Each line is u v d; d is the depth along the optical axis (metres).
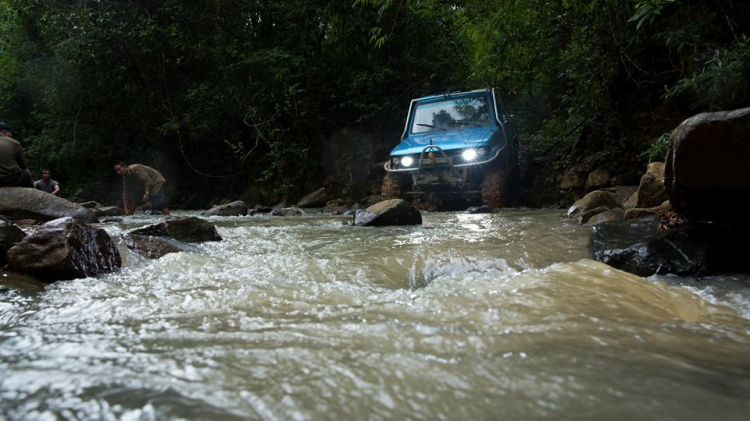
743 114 2.30
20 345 1.36
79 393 1.01
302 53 14.41
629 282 1.87
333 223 6.03
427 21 13.59
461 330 1.39
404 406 0.92
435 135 9.07
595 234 3.04
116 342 1.38
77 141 16.88
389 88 14.19
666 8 6.43
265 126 14.55
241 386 1.02
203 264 2.77
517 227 4.48
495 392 0.97
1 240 2.59
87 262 2.60
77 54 15.00
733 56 4.57
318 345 1.29
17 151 6.34
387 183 8.97
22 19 16.86
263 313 1.68
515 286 1.86
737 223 2.75
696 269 2.40
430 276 2.59
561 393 0.96
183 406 0.93
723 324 1.48
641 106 8.83
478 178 9.02
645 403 0.90
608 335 1.33
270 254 3.20
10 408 0.94
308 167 14.23
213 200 15.45
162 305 1.84
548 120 11.95
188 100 15.62
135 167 9.91
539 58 8.47
